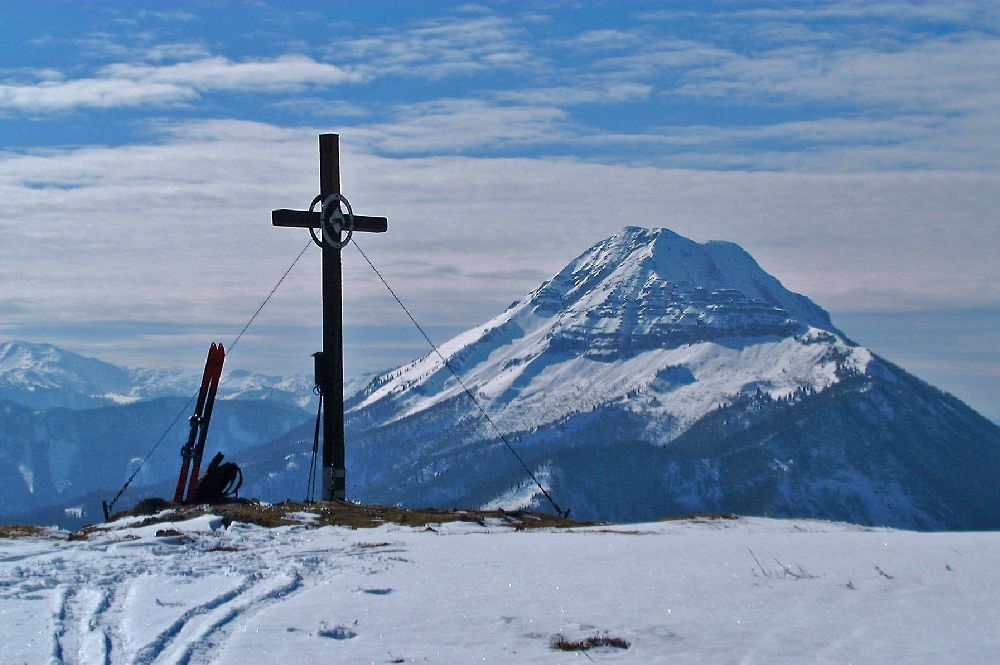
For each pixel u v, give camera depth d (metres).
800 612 14.97
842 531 27.47
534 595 16.34
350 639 13.59
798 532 26.92
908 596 15.95
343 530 26.25
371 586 17.20
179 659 12.49
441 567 19.28
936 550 21.17
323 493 37.25
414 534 25.53
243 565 19.41
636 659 12.60
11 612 14.88
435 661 12.55
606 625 14.30
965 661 12.28
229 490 34.03
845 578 17.59
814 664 12.29
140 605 15.36
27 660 12.41
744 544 22.64
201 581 17.44
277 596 16.41
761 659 12.53
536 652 12.95
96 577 17.80
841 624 14.20
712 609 15.23
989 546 21.94
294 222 37.12
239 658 12.68
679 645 13.22
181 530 25.56
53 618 14.45
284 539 24.03
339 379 37.47
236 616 14.89
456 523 27.94
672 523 29.31
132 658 12.51
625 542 23.31
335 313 37.38
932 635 13.51
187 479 34.06
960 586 16.67
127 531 25.67
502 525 28.44
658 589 16.80
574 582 17.47
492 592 16.62
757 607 15.34
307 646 13.22
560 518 31.16
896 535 25.30
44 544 22.58
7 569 18.66
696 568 18.88
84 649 12.91
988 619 14.33
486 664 12.45
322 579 18.08
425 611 15.19
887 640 13.30
